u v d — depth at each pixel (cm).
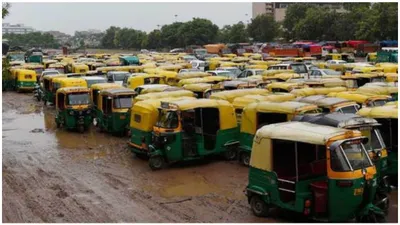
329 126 1364
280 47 7969
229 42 12512
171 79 3703
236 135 2009
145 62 5931
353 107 1991
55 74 4106
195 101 1928
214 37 12838
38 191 1653
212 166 1925
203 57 7738
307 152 1264
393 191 1516
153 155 1881
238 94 2339
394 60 5866
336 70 4391
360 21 9125
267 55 7681
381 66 4184
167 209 1438
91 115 2742
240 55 7775
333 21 9738
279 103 1855
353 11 9888
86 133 2695
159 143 1889
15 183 1758
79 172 1895
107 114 2588
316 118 1543
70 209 1459
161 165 1900
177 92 2527
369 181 1191
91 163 2038
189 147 1903
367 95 2217
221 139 1964
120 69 4556
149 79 3606
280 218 1316
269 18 12256
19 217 1402
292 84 2789
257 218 1327
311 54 7506
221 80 3297
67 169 1947
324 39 9881
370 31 8344
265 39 12156
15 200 1562
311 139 1205
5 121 3156
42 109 3656
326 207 1209
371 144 1440
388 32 8169
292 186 1248
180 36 12938
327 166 1185
